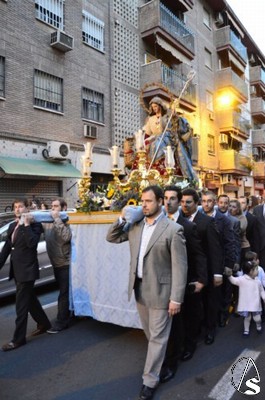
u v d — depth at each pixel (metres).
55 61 13.04
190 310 3.94
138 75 16.95
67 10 13.63
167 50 17.98
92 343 4.38
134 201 4.52
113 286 4.45
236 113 24.64
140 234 3.39
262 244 5.54
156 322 3.21
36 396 3.21
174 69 19.91
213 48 24.64
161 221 3.32
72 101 13.66
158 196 3.30
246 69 30.62
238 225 5.16
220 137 24.16
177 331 3.57
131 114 16.34
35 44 12.33
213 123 23.84
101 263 4.57
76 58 13.92
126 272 4.34
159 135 6.39
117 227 3.58
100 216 4.58
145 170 5.18
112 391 3.26
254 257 4.61
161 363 3.20
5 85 11.26
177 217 3.89
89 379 3.49
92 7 14.83
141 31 17.36
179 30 18.73
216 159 23.80
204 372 3.58
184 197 4.30
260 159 32.72
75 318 5.28
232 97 25.09
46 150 12.38
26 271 4.27
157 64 16.56
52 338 4.57
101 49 15.19
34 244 4.25
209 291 4.36
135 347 4.22
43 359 3.96
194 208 4.32
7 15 11.42
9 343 4.29
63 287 4.89
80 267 4.81
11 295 6.56
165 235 3.22
